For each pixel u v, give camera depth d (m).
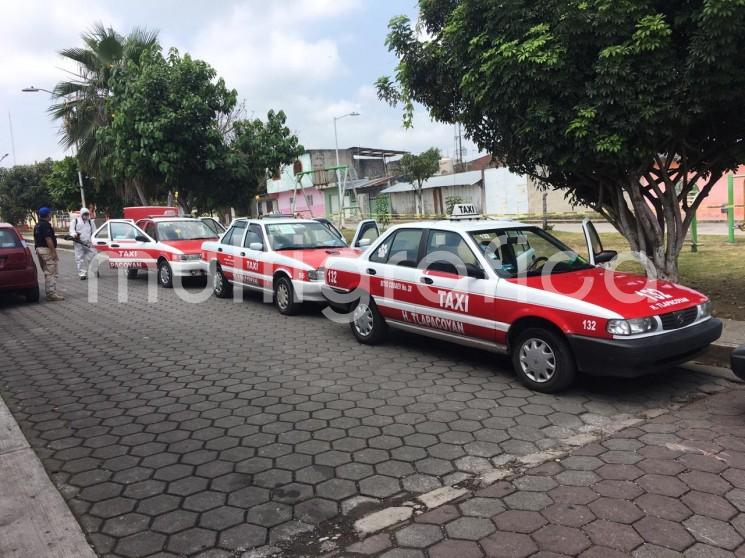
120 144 15.44
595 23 5.91
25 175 44.59
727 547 2.92
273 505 3.49
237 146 16.67
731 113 6.54
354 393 5.48
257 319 9.22
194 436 4.59
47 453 4.33
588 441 4.25
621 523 3.16
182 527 3.28
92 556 3.00
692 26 5.94
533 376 5.36
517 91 6.42
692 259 11.94
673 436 4.28
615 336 4.75
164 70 15.06
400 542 3.07
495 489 3.59
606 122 6.28
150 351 7.38
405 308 6.55
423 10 8.04
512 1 6.37
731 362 4.68
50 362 7.00
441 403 5.14
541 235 6.57
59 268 18.84
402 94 8.77
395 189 37.47
